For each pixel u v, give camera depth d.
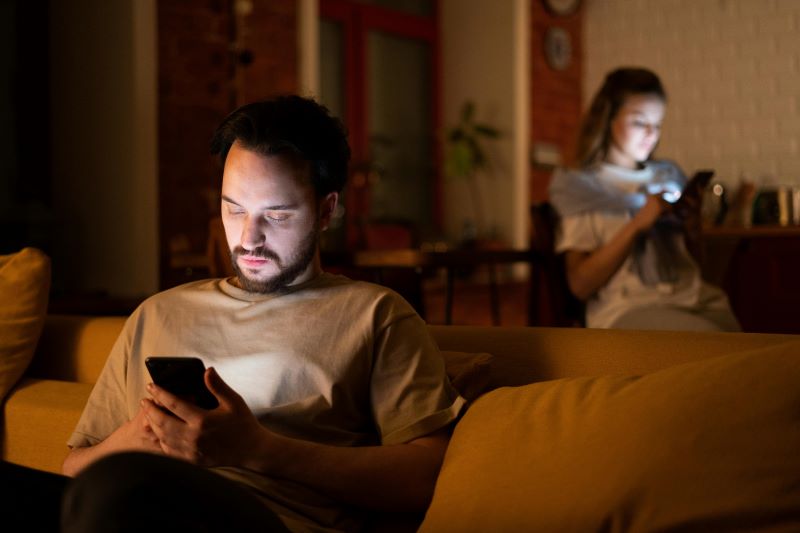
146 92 4.24
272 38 4.99
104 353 1.69
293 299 1.18
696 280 2.36
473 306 5.58
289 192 1.12
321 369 1.14
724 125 5.06
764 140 4.89
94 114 4.40
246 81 4.85
